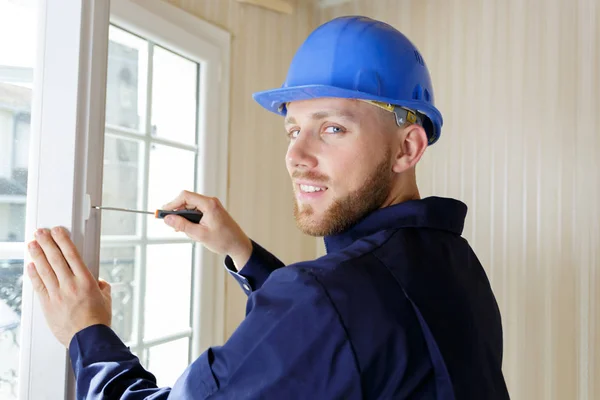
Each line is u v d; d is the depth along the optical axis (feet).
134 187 5.02
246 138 6.31
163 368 5.38
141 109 5.06
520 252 6.24
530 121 6.24
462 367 2.26
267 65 6.67
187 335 5.66
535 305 6.15
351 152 2.60
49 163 2.88
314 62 2.76
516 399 6.22
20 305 3.10
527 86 6.27
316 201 2.68
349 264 2.24
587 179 5.91
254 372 2.14
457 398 2.19
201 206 3.69
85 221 2.86
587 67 5.94
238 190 6.19
